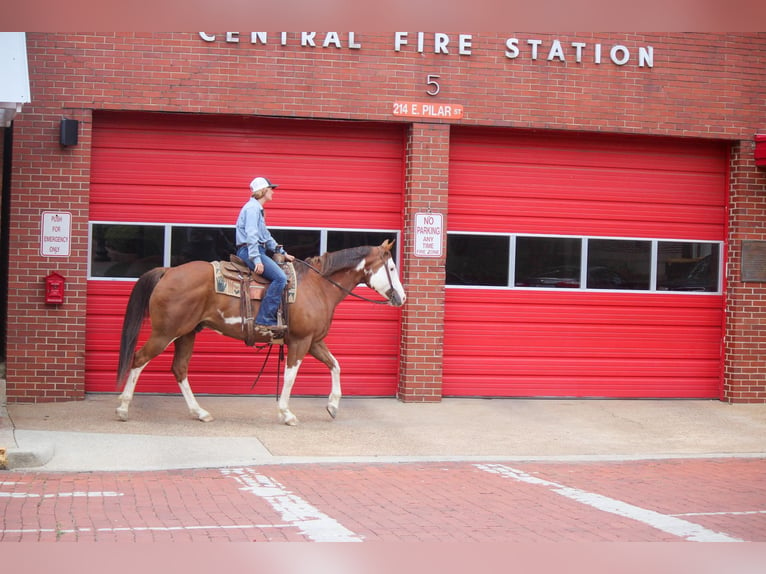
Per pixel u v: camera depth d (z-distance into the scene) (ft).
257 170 43.16
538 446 35.86
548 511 25.58
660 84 45.21
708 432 39.47
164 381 42.63
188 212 42.68
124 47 41.01
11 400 40.42
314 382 43.91
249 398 42.96
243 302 36.14
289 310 36.65
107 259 42.14
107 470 30.07
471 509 25.64
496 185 45.01
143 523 23.35
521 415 41.63
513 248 45.16
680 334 46.65
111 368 42.19
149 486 27.94
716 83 45.75
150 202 42.42
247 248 36.19
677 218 46.60
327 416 39.83
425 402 43.37
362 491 27.73
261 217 36.63
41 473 29.53
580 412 42.73
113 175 42.14
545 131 44.96
